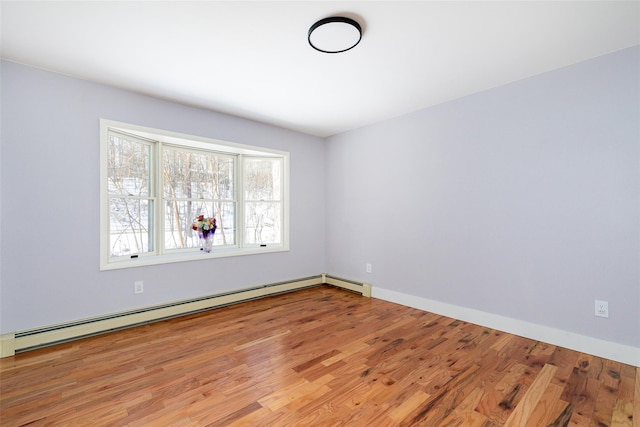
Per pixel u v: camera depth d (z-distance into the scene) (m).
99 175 2.65
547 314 2.45
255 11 1.71
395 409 1.63
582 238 2.28
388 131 3.66
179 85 2.70
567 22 1.81
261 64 2.33
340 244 4.31
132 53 2.17
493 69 2.41
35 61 2.28
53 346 2.38
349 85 2.71
